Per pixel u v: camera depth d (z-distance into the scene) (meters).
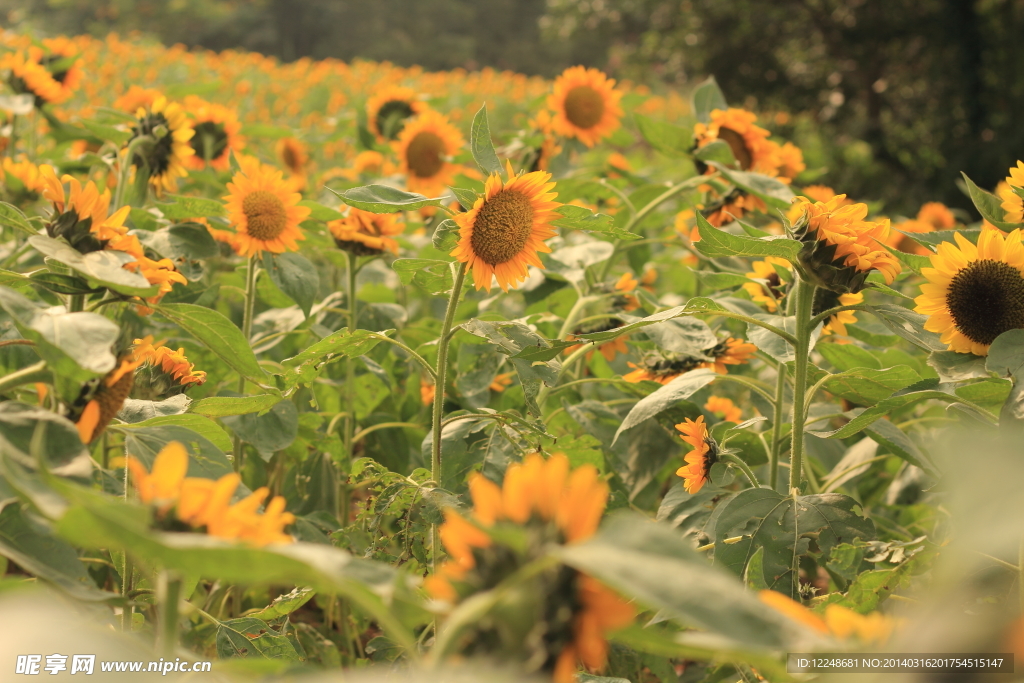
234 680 0.98
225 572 0.74
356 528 1.66
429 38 36.06
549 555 0.65
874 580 1.37
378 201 1.57
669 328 2.04
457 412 1.71
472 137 1.61
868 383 1.70
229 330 1.44
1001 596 1.22
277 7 34.34
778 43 10.34
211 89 4.08
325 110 10.80
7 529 0.99
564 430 2.31
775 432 1.86
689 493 1.80
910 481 2.21
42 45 3.68
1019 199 1.70
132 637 1.15
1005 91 8.98
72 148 3.64
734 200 2.83
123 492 1.35
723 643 0.72
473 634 0.72
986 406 1.57
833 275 1.50
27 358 1.44
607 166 3.84
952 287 1.52
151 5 27.28
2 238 2.96
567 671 0.69
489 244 1.53
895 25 9.36
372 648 1.53
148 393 1.68
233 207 2.16
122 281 1.21
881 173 9.81
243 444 2.21
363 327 2.79
